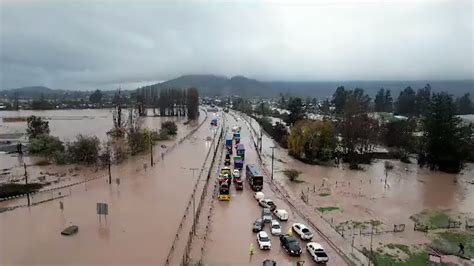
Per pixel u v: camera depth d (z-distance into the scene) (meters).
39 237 47.06
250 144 133.12
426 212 65.31
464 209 68.00
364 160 109.88
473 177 95.44
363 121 112.69
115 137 134.12
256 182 71.19
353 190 77.50
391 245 49.56
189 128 180.25
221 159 102.81
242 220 54.81
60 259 41.00
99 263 40.06
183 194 66.62
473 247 50.34
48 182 77.00
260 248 44.72
